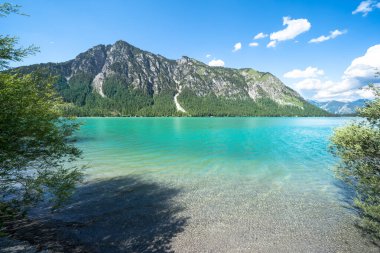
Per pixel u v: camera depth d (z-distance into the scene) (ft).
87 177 82.53
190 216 53.36
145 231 46.62
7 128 27.96
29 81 32.30
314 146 161.89
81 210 55.31
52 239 41.39
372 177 42.29
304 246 42.29
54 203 58.13
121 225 48.78
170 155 125.29
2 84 28.37
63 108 38.60
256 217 53.16
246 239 44.32
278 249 41.32
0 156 29.58
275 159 115.96
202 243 42.78
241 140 196.95
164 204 59.88
